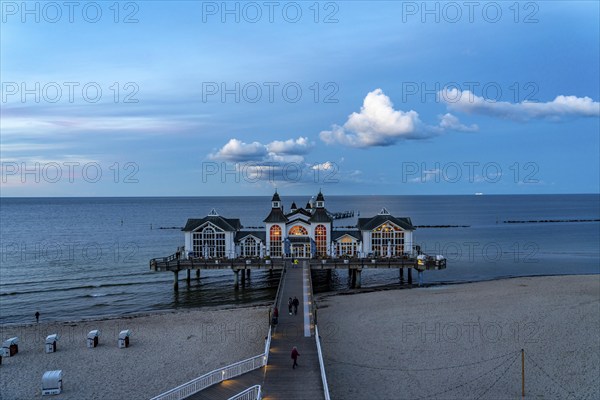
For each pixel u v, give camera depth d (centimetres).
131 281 7269
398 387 3094
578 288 6112
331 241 6900
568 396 2975
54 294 6372
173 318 4794
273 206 6925
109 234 14875
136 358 3591
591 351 3694
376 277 7538
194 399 2516
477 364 3462
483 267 8462
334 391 3028
